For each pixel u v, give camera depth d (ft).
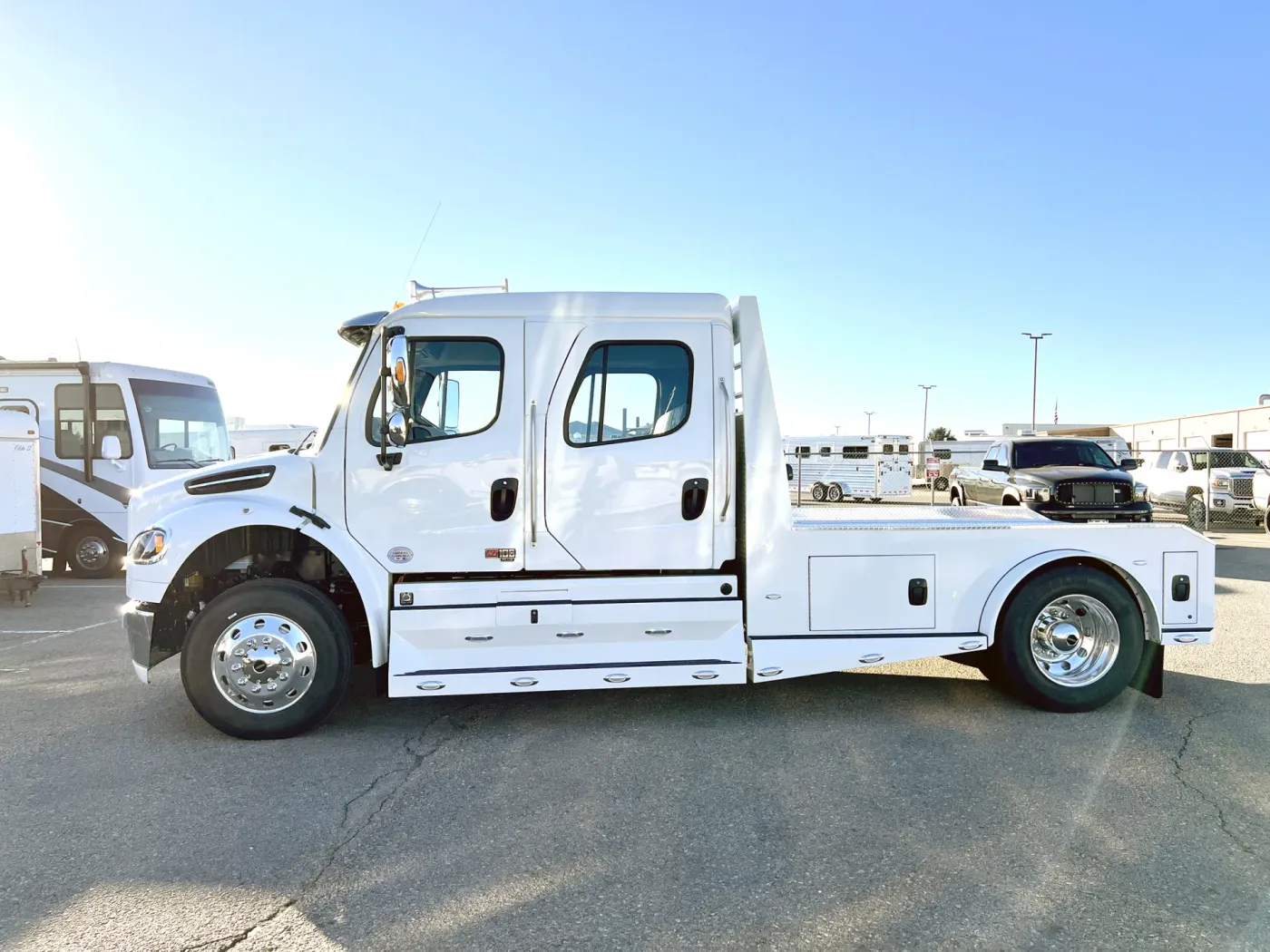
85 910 8.75
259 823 10.86
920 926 8.34
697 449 14.74
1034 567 15.15
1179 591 15.51
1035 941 8.07
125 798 11.71
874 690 16.93
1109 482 36.24
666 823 10.76
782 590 14.88
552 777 12.38
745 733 14.34
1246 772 12.43
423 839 10.38
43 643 22.47
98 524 34.81
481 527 14.39
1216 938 8.11
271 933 8.31
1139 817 10.87
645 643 14.53
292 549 15.52
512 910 8.70
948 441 81.92
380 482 14.30
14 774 12.61
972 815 10.94
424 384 14.49
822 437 78.13
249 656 13.91
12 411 28.45
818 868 9.55
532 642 14.34
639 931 8.29
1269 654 20.03
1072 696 15.21
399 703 16.16
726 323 14.88
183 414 37.14
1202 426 112.98
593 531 14.57
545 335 14.60
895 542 15.05
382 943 8.14
